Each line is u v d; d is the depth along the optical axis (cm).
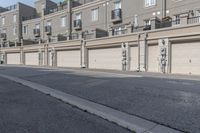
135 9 2833
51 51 3650
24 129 525
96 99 823
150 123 541
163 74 1991
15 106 739
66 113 659
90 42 3000
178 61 2103
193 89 1046
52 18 4144
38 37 4478
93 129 521
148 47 2364
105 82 1300
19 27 4903
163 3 2506
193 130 496
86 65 3069
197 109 665
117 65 2677
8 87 1173
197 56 1961
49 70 2434
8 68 2833
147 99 810
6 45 4825
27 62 4206
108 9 3180
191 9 2273
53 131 510
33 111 679
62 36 3584
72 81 1363
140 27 2480
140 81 1370
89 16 3472
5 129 527
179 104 729
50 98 877
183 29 2025
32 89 1102
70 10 3766
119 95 891
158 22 2323
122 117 588
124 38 2570
